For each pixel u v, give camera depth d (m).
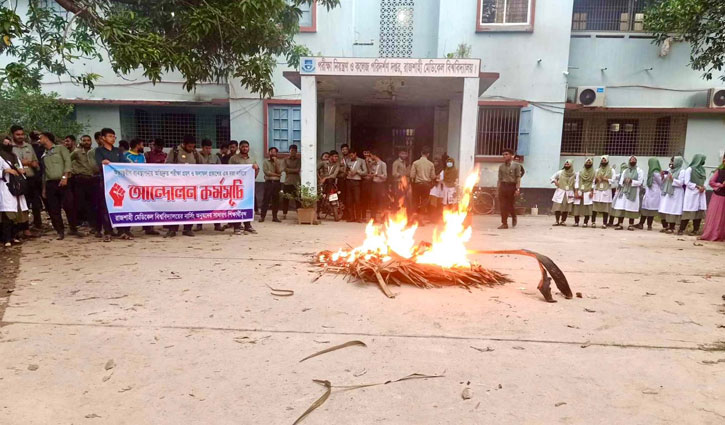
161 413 2.58
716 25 11.11
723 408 2.71
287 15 10.60
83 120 13.53
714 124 13.66
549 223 11.74
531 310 4.39
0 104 11.66
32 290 4.71
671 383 3.00
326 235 8.61
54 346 3.39
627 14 13.89
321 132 13.91
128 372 3.03
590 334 3.81
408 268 5.25
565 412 2.64
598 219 13.11
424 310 4.32
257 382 2.93
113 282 5.05
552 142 13.48
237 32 7.38
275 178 10.57
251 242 7.66
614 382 3.00
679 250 7.80
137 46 6.24
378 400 2.74
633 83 13.85
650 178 10.55
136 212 7.80
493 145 13.66
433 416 2.58
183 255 6.48
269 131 13.56
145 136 14.24
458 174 10.88
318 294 4.75
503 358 3.32
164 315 4.07
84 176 7.75
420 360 3.27
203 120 14.30
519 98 13.38
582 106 13.49
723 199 8.88
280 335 3.68
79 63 13.27
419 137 14.52
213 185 8.34
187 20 6.91
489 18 13.26
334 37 13.48
